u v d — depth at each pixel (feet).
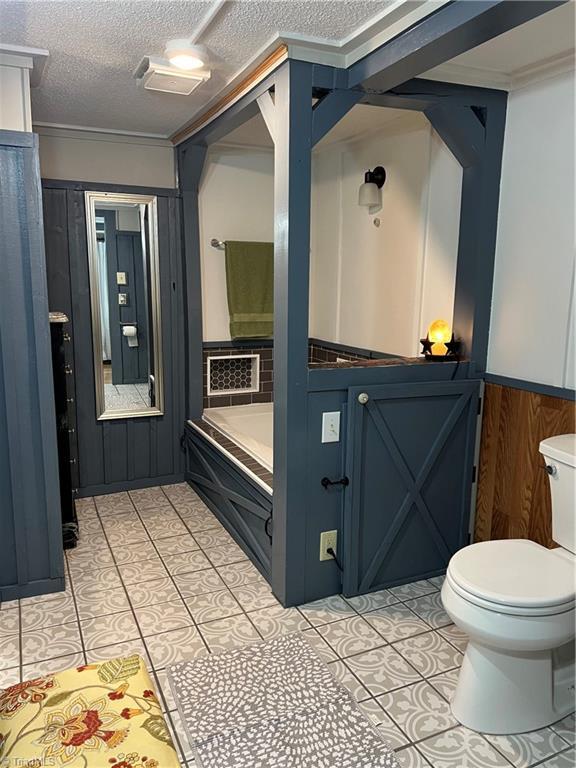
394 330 10.54
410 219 9.92
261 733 5.97
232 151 12.53
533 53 7.00
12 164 7.52
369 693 6.55
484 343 8.71
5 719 5.92
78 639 7.48
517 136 7.93
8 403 7.97
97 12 6.12
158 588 8.74
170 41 6.91
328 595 8.56
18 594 8.44
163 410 12.74
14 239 7.67
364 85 6.97
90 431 12.15
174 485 13.10
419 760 5.67
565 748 5.87
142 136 11.64
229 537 10.50
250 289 12.90
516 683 5.99
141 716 5.96
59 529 8.48
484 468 8.95
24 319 7.89
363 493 8.27
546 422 7.81
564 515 6.93
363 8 5.89
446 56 6.05
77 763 5.35
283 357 7.66
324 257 12.80
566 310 7.42
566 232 7.33
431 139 9.26
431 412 8.50
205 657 7.13
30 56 7.34
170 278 12.37
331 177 12.28
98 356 11.98
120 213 11.75
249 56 7.30
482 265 8.41
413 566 8.97
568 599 5.78
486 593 5.79
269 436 12.54
